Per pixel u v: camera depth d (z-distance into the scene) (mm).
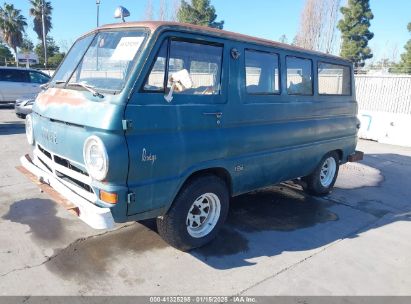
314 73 5410
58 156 3697
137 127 3201
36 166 4188
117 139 3113
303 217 5301
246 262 3938
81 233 4324
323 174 6266
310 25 35969
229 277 3641
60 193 3582
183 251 4047
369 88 15211
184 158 3574
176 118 3492
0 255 3768
